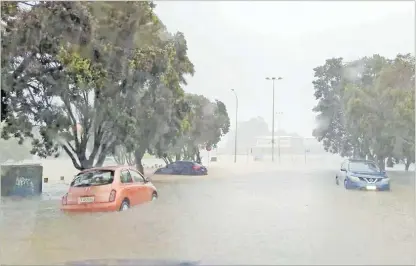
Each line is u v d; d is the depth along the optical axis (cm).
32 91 1608
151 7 1827
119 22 1659
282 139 6269
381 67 2888
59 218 1207
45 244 916
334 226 1109
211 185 2327
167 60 1916
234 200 1661
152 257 800
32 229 1066
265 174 3319
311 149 6066
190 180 2695
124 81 1812
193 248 856
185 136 3519
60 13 1380
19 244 911
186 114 2659
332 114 3834
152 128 2238
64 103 1711
